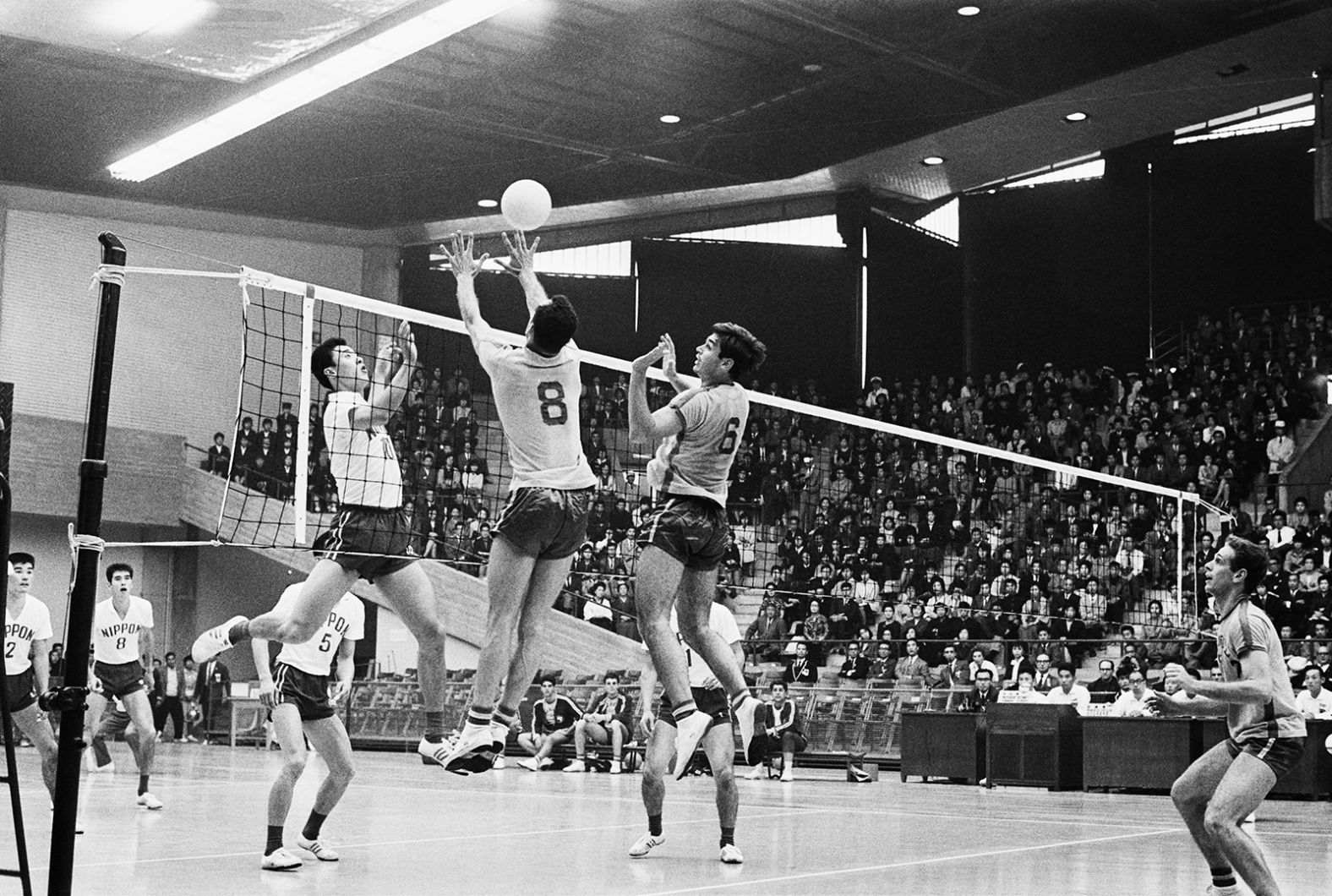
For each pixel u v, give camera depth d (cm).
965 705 1817
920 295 3048
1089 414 2727
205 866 719
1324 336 2575
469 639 2408
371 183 2652
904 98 2395
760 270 2997
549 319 598
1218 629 605
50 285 2667
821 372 2967
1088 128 2581
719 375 750
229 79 2077
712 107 2402
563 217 2945
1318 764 1457
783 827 1009
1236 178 2841
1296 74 2325
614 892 625
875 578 2369
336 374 695
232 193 2667
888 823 1048
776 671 2078
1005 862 777
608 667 2284
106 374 468
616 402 2830
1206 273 2861
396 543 674
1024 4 2025
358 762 1950
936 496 2572
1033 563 2308
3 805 1034
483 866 733
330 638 738
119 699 1105
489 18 1994
